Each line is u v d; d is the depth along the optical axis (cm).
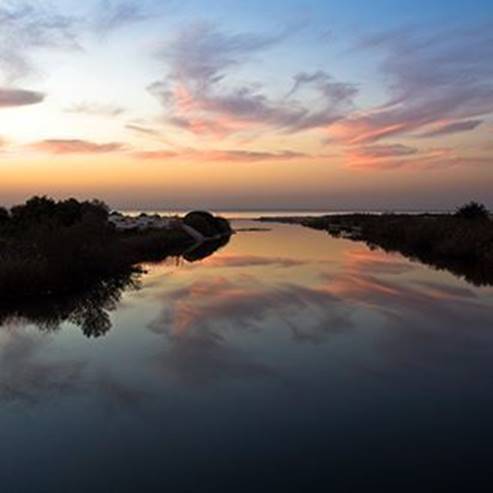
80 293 2248
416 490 747
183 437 917
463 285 2423
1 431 947
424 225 4659
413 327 1653
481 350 1414
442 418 988
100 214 4312
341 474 792
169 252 4244
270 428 949
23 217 3934
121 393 1117
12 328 1664
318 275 2797
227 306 1981
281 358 1352
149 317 1806
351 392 1119
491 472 794
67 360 1340
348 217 9931
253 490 753
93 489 759
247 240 5750
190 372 1248
